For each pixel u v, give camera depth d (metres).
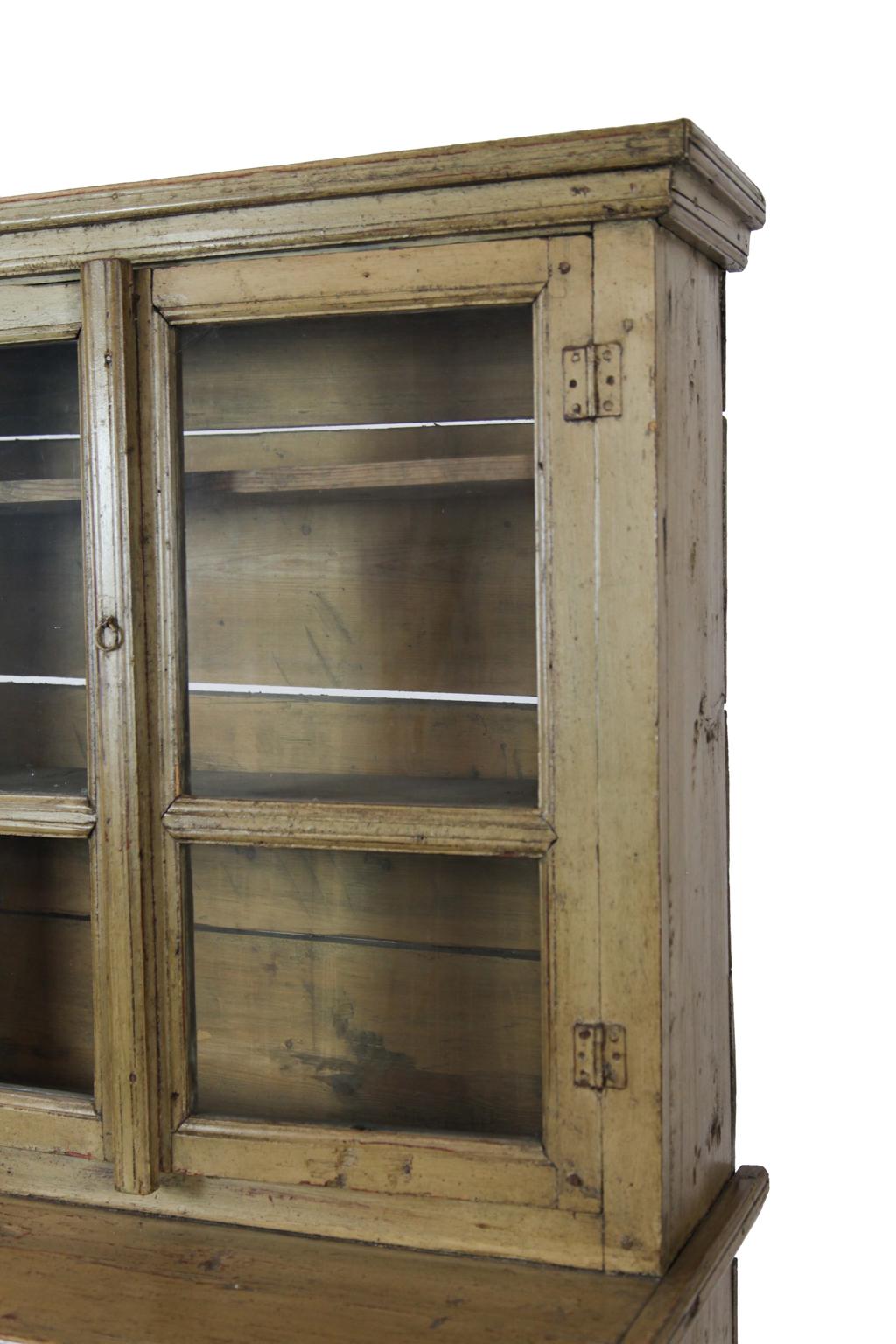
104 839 1.81
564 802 1.67
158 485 1.80
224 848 1.85
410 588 1.79
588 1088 1.68
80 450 1.83
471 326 1.72
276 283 1.75
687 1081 1.76
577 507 1.65
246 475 1.82
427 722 1.78
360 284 1.72
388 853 1.80
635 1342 1.55
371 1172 1.77
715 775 1.86
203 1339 1.58
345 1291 1.67
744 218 1.87
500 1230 1.73
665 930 1.67
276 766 1.83
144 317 1.79
